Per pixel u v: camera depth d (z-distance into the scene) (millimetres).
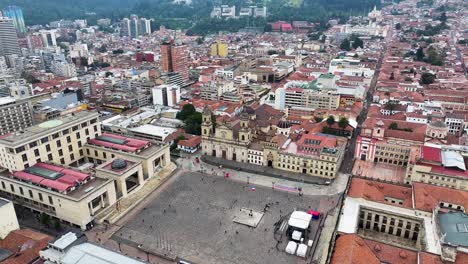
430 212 124438
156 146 187250
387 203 132250
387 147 187250
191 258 121875
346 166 187750
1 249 115688
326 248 125562
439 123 194500
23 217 147375
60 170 156875
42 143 169000
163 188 167750
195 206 152625
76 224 139375
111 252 102938
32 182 147000
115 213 146750
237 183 171375
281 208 150250
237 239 131250
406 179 164875
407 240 129750
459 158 160125
